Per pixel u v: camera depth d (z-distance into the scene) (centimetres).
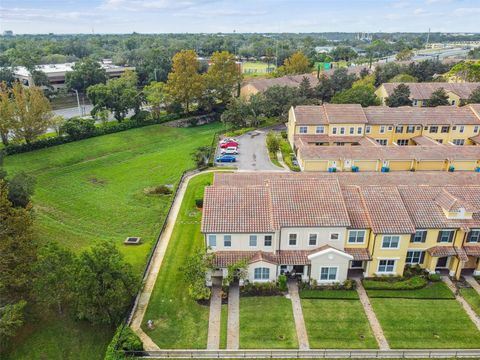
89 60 12912
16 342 3269
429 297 3722
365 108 7838
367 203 4022
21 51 15938
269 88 9850
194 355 3116
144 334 3309
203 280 3625
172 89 10312
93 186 6431
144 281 3925
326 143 7406
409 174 5262
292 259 3819
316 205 3941
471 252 3938
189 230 4869
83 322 3441
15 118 7588
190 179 6412
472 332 3350
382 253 3888
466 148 6481
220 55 11075
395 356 3112
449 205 3978
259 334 3322
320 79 11306
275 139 7294
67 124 8225
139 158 7831
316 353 3136
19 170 6850
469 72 11738
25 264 3494
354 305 3638
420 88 9850
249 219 3891
